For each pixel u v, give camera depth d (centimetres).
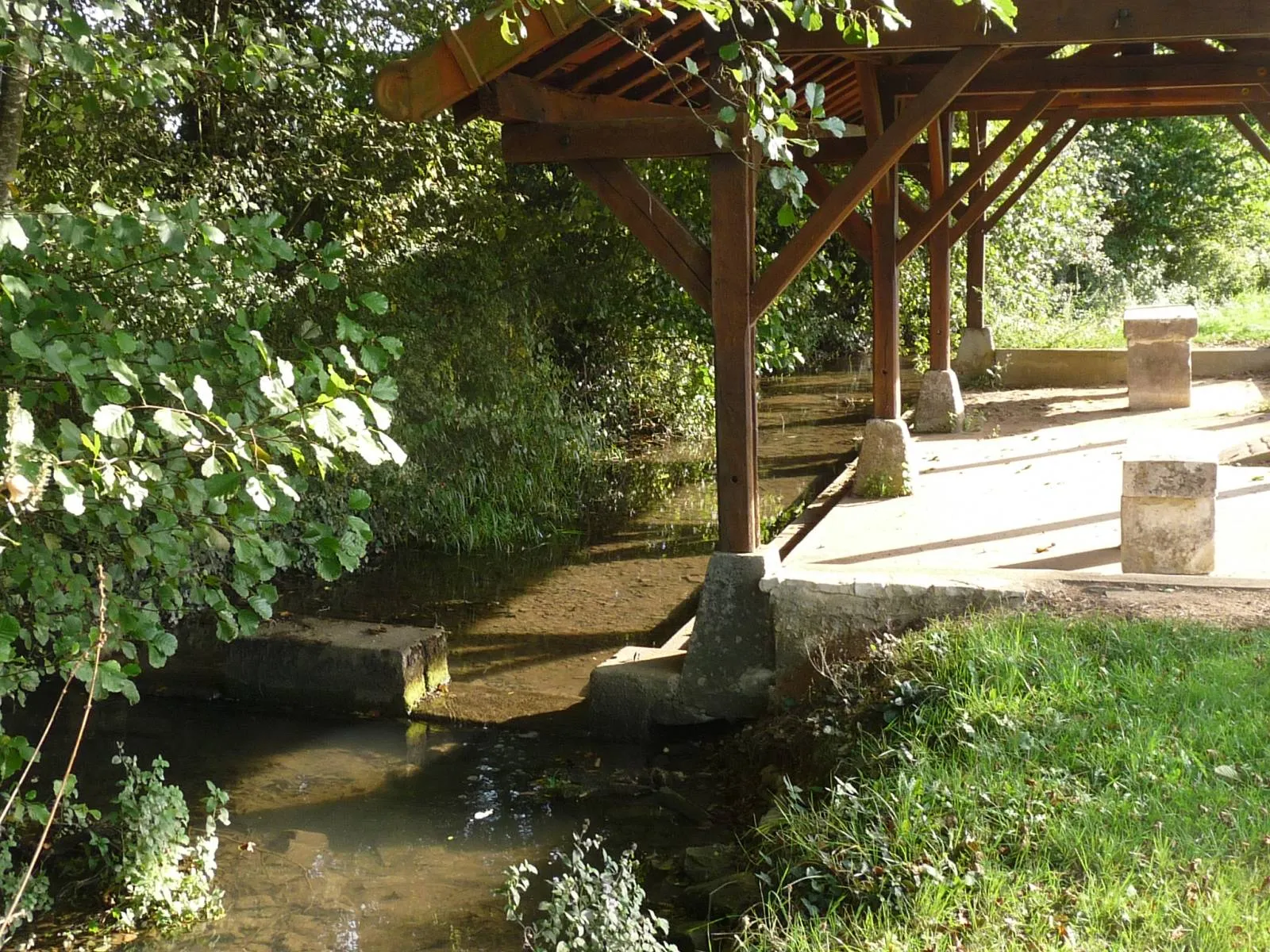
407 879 488
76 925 458
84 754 632
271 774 605
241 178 910
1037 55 1004
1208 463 650
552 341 1300
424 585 923
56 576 365
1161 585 593
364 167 1041
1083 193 2141
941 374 1233
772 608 615
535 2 451
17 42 338
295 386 334
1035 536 788
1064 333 1872
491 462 1117
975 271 1570
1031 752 443
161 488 329
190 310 604
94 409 320
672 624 805
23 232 280
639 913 400
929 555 754
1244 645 505
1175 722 447
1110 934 338
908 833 402
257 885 487
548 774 592
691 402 1485
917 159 1248
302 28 942
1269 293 2472
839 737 508
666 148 575
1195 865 359
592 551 1016
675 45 604
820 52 569
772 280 601
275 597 376
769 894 410
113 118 784
